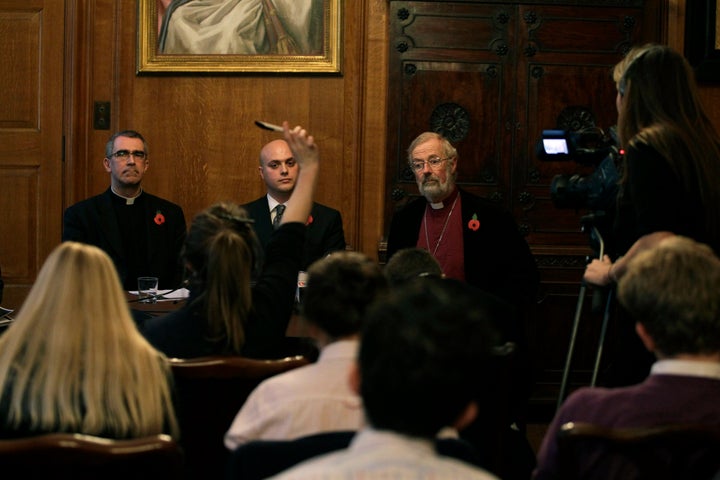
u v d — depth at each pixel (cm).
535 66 645
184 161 666
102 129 669
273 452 184
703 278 198
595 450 192
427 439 122
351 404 208
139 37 662
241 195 665
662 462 188
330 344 214
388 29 653
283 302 296
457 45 644
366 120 659
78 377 212
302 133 314
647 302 201
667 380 201
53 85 666
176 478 177
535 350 638
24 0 665
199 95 665
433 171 508
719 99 649
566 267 639
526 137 646
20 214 668
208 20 662
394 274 332
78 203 588
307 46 660
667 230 279
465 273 509
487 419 308
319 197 664
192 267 291
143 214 597
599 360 330
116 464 174
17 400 209
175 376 249
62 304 212
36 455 171
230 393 255
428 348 118
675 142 284
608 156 324
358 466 116
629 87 301
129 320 223
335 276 213
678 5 643
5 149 667
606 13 646
